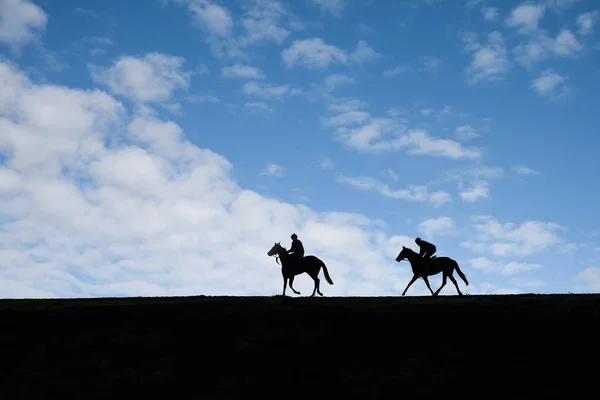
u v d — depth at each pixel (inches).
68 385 934.4
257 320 1146.0
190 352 1038.4
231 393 919.0
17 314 1183.6
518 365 968.9
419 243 1350.9
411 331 1091.3
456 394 898.7
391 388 919.0
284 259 1330.0
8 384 933.2
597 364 956.6
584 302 1128.2
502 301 1179.9
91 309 1199.6
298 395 912.3
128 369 981.8
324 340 1067.9
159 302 1250.6
